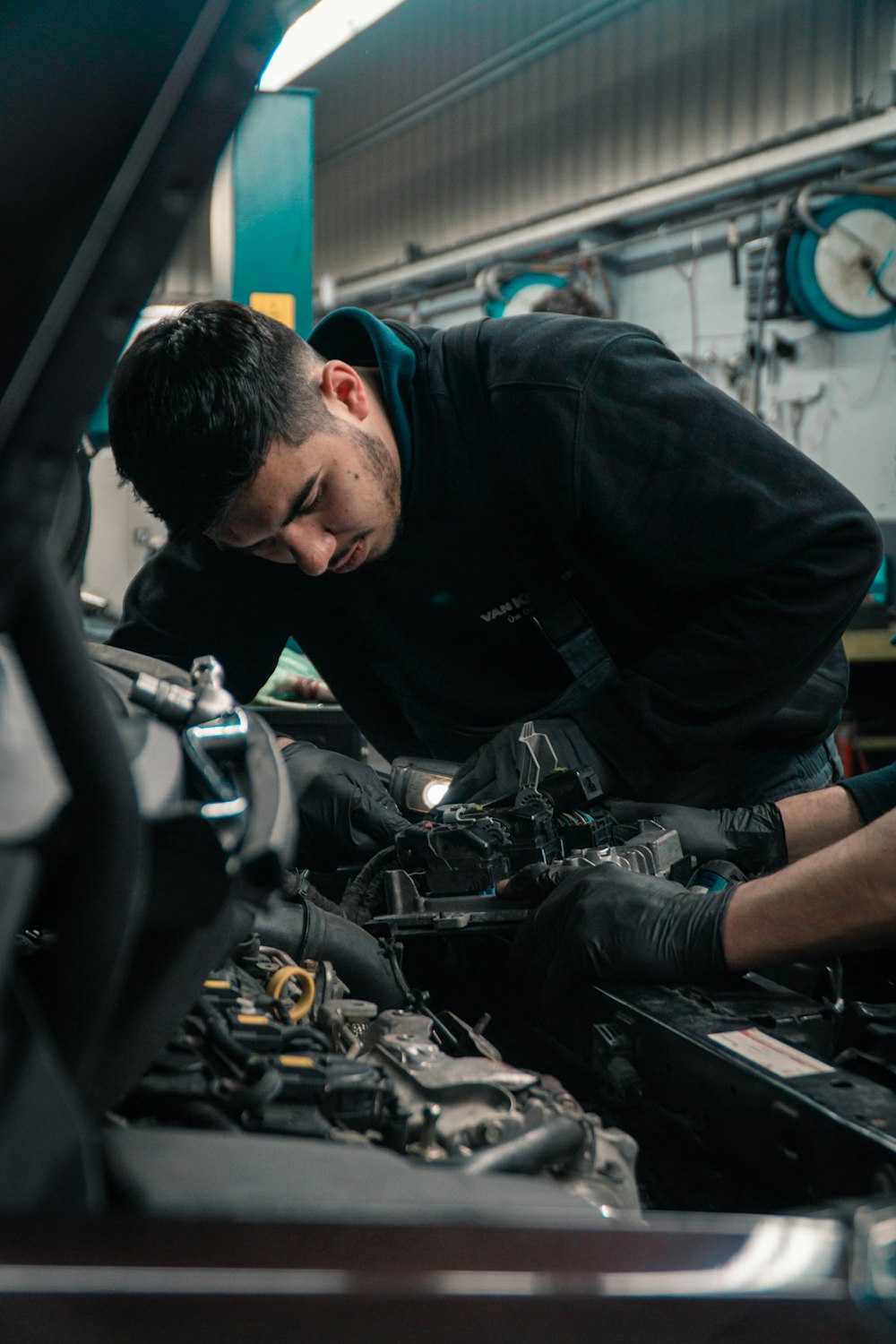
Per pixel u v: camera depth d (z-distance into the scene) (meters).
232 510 1.31
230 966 0.85
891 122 5.38
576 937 0.99
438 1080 0.71
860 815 1.38
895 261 5.07
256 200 3.11
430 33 8.52
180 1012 0.60
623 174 7.05
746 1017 0.87
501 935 1.15
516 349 1.54
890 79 5.52
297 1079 0.63
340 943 1.00
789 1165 0.70
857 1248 0.39
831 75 5.78
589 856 1.17
